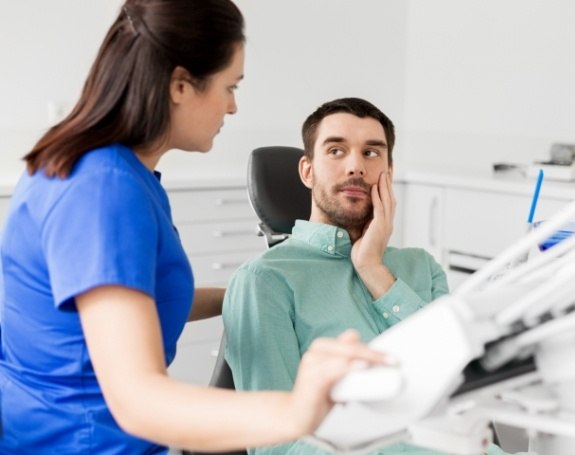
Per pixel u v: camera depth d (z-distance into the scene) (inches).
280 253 67.8
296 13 158.6
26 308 47.0
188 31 45.2
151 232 43.1
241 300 63.2
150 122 46.0
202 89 46.9
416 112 170.9
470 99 159.3
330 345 32.4
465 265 140.1
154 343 39.9
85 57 141.2
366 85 168.2
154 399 36.5
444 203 142.7
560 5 142.0
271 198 87.1
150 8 45.5
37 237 45.0
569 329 33.8
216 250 135.3
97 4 140.9
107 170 43.6
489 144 156.3
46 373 47.9
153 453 51.1
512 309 32.2
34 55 137.3
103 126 46.1
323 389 31.9
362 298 67.7
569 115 141.9
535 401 36.4
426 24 167.3
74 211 42.4
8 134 136.8
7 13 134.4
